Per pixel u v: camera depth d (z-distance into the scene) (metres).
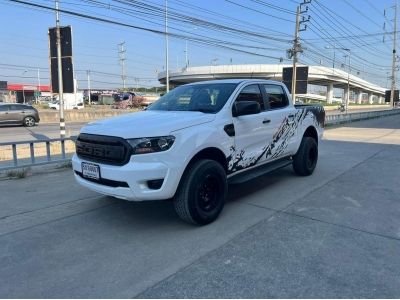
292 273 3.52
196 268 3.65
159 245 4.21
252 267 3.65
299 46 27.78
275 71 79.25
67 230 4.69
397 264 3.70
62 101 13.09
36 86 88.94
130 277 3.49
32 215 5.27
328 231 4.57
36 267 3.70
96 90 103.44
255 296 3.14
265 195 6.21
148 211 5.40
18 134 19.52
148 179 4.22
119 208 5.55
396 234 4.48
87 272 3.59
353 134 17.66
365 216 5.12
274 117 6.26
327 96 96.00
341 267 3.63
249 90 5.88
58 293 3.22
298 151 7.38
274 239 4.34
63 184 7.08
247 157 5.62
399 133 18.19
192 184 4.54
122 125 4.55
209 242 4.27
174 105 5.70
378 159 9.93
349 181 7.23
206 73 85.38
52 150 12.29
